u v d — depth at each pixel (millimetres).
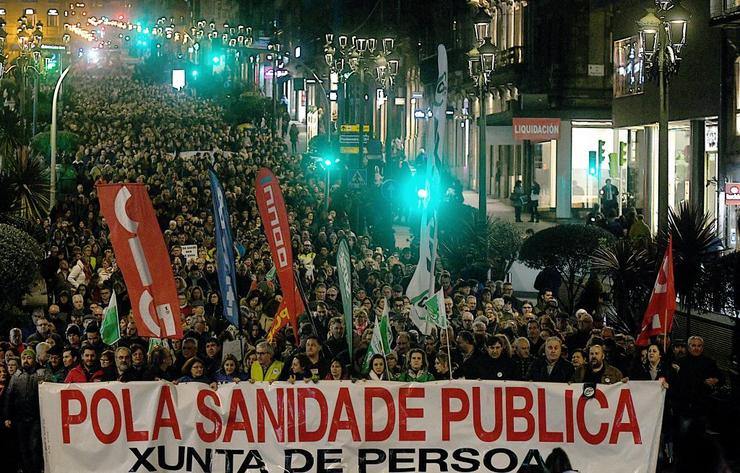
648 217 38375
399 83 78125
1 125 41000
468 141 62562
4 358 13852
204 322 16266
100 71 132625
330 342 15375
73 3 180750
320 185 46594
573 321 17812
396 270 24734
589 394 11344
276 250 13633
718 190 31484
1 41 49156
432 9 71875
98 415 11336
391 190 44250
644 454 11367
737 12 28750
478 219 26156
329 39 50438
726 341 18141
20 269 22328
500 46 57250
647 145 38438
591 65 47156
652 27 20859
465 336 14258
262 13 125125
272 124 77000
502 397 11391
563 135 46031
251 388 11375
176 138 61938
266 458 11391
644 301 19219
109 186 12102
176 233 29266
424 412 11406
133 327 16156
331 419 11383
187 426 11375
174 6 176250
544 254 22266
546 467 11289
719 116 31609
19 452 13484
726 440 13578
